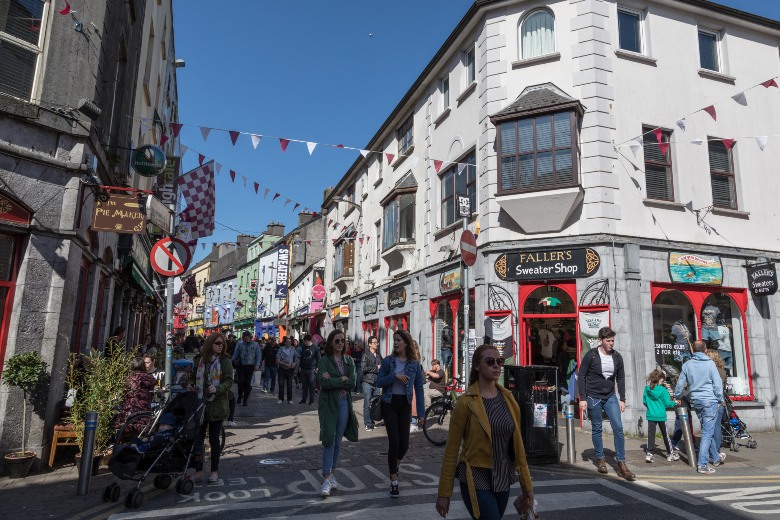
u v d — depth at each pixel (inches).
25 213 277.6
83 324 359.3
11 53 280.7
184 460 231.0
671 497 236.4
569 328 459.8
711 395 298.0
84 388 295.1
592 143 456.1
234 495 228.7
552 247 450.9
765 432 457.4
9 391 264.4
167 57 782.5
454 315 542.6
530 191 459.5
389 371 245.0
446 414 430.6
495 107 499.8
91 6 311.9
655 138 481.4
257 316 1923.0
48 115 286.7
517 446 135.1
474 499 129.3
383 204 755.4
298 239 1669.5
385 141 838.5
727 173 506.3
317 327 1242.0
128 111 425.4
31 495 227.8
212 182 424.5
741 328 476.4
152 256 323.0
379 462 298.0
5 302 272.8
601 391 281.0
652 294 445.7
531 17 508.4
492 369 138.1
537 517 147.3
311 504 216.1
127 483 250.2
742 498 235.8
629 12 502.0
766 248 502.3
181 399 239.0
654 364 430.6
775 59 548.7
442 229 579.8
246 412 492.7
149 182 663.1
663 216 466.0
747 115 522.6
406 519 198.7
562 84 477.4
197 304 2962.6
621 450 272.8
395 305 706.2
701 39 530.0
